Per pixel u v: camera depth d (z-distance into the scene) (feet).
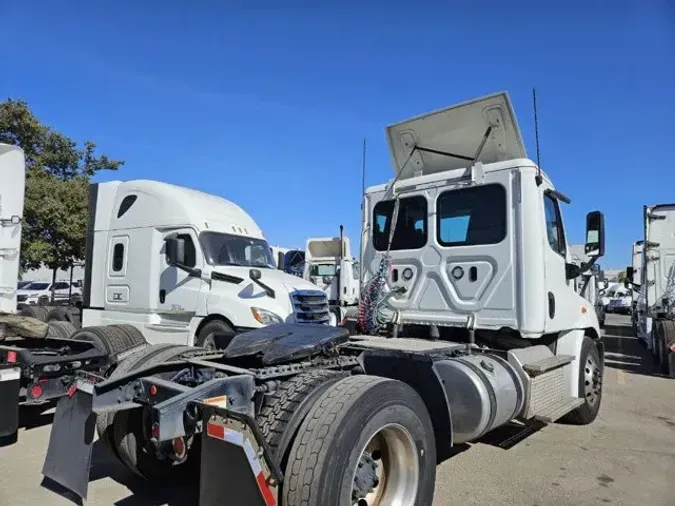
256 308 26.55
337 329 13.51
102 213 33.58
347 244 60.39
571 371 19.81
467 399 14.35
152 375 12.06
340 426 9.23
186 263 29.14
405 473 10.88
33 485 14.17
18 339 21.39
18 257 21.72
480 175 18.20
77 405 12.11
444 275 18.84
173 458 12.96
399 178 21.34
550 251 18.21
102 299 32.71
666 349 35.45
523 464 16.74
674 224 41.98
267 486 8.77
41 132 66.49
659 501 14.10
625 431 20.86
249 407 10.65
